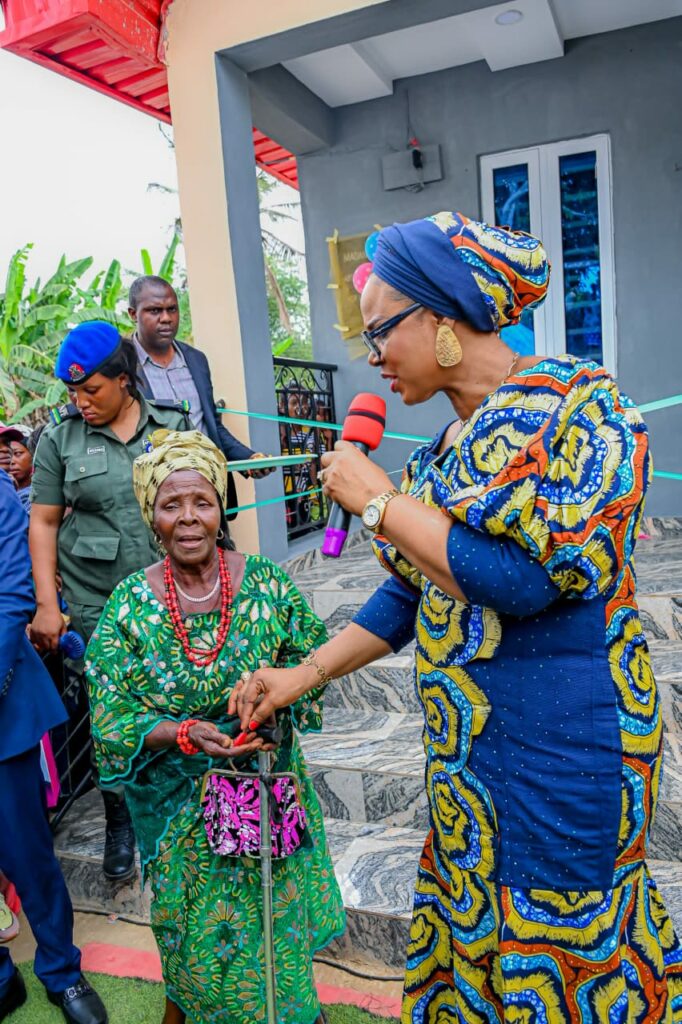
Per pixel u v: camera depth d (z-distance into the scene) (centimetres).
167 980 184
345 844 255
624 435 111
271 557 412
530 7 405
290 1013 176
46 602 251
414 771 260
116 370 242
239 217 399
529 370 116
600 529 107
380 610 151
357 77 473
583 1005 123
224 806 167
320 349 546
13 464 348
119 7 365
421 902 148
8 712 205
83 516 255
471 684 124
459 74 485
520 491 107
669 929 138
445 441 138
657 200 457
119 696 175
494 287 115
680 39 438
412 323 120
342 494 120
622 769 118
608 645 118
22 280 993
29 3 372
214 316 401
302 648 183
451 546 110
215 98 383
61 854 272
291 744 183
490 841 126
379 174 511
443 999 149
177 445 174
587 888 120
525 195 485
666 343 467
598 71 456
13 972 224
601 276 477
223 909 172
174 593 175
